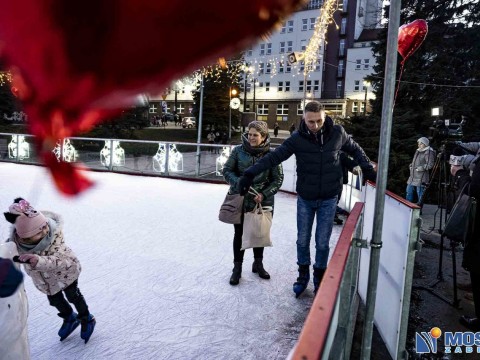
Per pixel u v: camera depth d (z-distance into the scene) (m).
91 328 2.34
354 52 36.38
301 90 38.94
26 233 1.93
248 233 3.06
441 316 2.90
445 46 11.76
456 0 11.73
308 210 2.96
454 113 10.92
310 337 0.81
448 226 2.54
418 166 6.24
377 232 1.66
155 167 9.97
